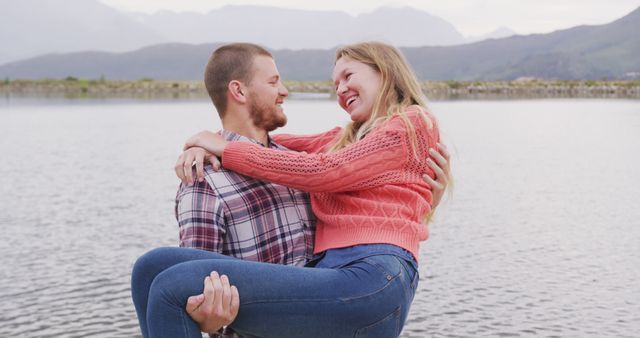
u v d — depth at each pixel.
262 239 2.99
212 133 3.08
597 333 7.59
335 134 3.66
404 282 2.80
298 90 118.88
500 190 18.14
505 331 7.60
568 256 11.03
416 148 2.95
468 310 8.29
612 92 115.19
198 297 2.48
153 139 33.78
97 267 10.20
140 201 16.17
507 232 12.80
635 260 10.80
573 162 25.14
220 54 3.19
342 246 2.87
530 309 8.35
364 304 2.69
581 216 14.60
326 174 2.82
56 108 62.72
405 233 2.85
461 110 59.78
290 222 3.06
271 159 2.88
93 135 35.81
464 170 22.48
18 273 9.86
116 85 131.25
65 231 12.80
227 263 2.59
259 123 3.21
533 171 22.41
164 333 2.48
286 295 2.62
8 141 32.62
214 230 2.90
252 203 2.98
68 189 18.16
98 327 7.70
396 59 3.16
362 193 2.92
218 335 3.00
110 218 14.09
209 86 3.22
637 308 8.42
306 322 2.65
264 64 3.18
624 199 16.94
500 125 43.44
